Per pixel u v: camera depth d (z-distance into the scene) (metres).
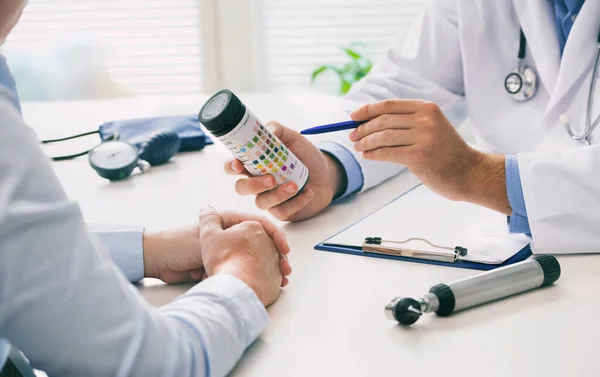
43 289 0.51
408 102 0.99
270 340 0.70
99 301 0.54
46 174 0.53
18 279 0.51
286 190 1.00
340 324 0.73
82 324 0.53
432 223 1.02
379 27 2.77
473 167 0.99
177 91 2.87
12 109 0.54
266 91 2.86
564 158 0.97
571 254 0.92
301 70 2.83
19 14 0.57
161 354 0.56
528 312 0.74
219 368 0.62
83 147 1.54
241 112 0.92
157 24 2.80
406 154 0.99
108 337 0.54
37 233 0.51
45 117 1.82
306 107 1.82
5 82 0.57
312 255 0.93
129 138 1.47
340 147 1.21
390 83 1.55
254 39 2.76
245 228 0.80
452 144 0.99
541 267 0.79
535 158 0.98
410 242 0.94
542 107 1.33
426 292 0.80
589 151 0.96
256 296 0.71
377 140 0.99
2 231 0.50
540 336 0.69
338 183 1.17
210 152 1.51
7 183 0.51
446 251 0.90
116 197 1.21
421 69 1.54
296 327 0.72
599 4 1.17
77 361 0.54
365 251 0.92
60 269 0.52
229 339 0.64
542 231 0.92
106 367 0.54
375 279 0.84
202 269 0.86
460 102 1.56
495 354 0.65
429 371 0.63
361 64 2.75
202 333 0.62
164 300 0.82
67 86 2.88
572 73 1.22
